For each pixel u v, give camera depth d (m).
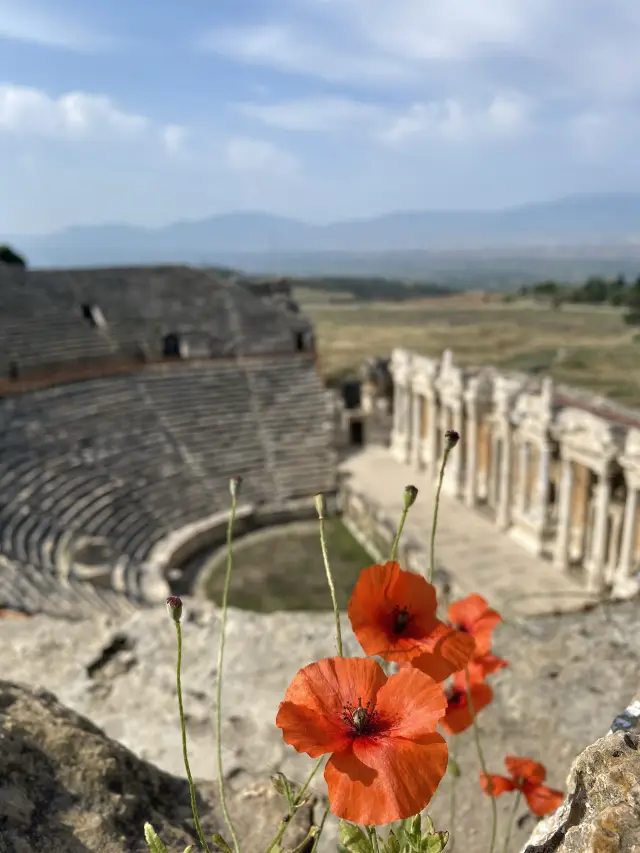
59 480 37.53
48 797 5.68
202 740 9.95
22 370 45.59
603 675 10.68
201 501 42.25
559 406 33.22
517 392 35.81
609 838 3.66
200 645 12.77
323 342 86.31
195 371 50.78
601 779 4.24
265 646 12.62
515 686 10.48
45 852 5.10
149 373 49.69
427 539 36.25
